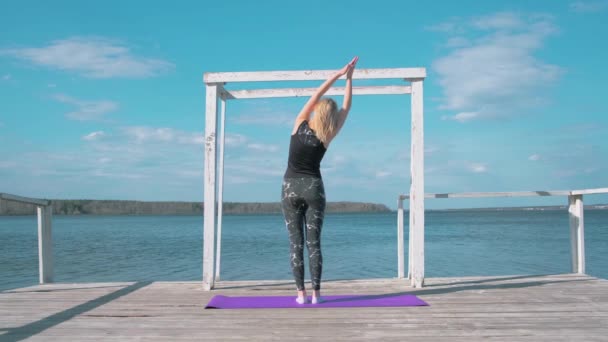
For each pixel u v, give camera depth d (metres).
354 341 2.89
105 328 3.24
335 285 5.07
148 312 3.74
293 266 3.94
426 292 4.59
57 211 130.50
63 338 2.99
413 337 2.98
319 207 3.82
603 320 3.42
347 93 3.95
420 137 4.98
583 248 5.91
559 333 3.07
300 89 5.74
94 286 5.11
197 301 4.20
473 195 5.60
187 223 62.22
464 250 17.52
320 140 3.72
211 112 5.00
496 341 2.89
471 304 3.99
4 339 2.96
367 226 49.81
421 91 4.98
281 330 3.15
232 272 12.02
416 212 4.96
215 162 4.98
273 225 53.34
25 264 13.66
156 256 16.31
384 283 5.19
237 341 2.89
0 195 4.39
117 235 30.97
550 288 4.79
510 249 17.77
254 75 4.93
